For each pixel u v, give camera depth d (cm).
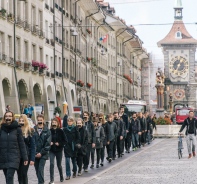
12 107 5584
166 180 2464
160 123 7681
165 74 15962
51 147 2355
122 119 4069
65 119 4353
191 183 2344
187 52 15962
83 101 8950
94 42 9950
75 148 2548
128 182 2408
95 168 3091
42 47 6681
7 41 5547
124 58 12656
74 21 8369
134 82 14262
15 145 1816
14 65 5659
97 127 3125
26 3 6141
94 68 9875
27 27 6116
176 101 15875
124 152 4431
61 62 7581
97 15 9769
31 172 2958
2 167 1808
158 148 5022
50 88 7012
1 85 5188
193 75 15925
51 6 7156
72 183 2378
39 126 2144
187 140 3844
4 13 5347
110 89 11294
